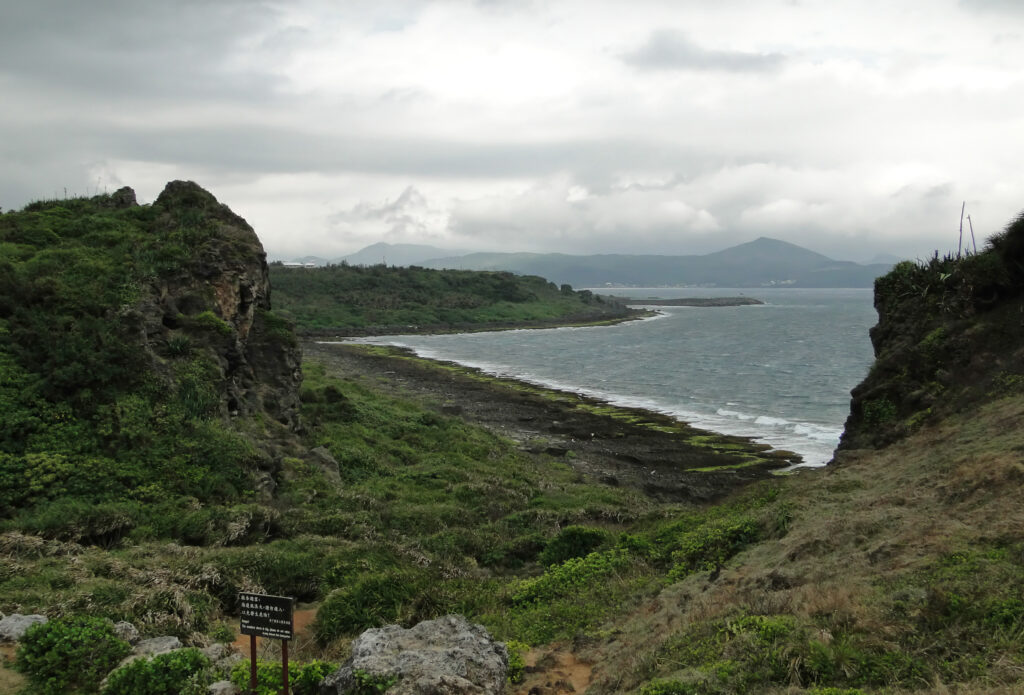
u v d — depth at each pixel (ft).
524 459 122.72
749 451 135.54
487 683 27.91
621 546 61.16
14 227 97.60
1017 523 34.86
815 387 220.64
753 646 28.63
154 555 51.21
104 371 72.43
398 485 93.45
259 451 79.36
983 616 26.55
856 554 38.29
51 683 28.19
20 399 66.44
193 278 95.91
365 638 29.91
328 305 500.33
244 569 50.65
